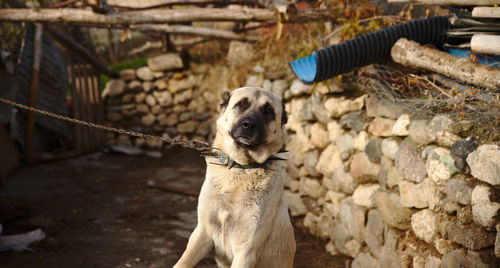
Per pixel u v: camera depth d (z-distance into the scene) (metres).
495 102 2.83
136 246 4.53
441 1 3.38
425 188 3.20
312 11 5.61
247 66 7.87
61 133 8.87
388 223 3.66
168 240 4.75
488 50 2.92
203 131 9.55
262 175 2.66
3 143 6.98
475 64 3.06
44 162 8.09
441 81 3.51
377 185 3.99
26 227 4.82
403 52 3.56
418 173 3.28
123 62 11.16
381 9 4.80
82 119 9.07
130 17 6.08
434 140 3.15
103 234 4.83
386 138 3.84
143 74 9.63
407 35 3.71
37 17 6.20
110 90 9.80
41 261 3.94
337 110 4.76
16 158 7.44
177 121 9.68
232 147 2.65
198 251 2.71
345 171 4.54
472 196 2.70
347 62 3.72
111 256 4.22
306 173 5.52
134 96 9.79
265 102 2.71
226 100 2.84
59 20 6.18
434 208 3.09
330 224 4.81
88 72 9.23
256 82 7.29
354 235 4.25
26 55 7.68
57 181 6.95
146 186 7.02
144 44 11.56
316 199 5.28
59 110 8.93
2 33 7.34
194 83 9.51
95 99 9.46
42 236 4.50
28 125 7.73
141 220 5.41
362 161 4.19
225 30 8.04
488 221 2.57
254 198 2.61
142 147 9.71
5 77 6.96
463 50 3.67
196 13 5.96
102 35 11.97
